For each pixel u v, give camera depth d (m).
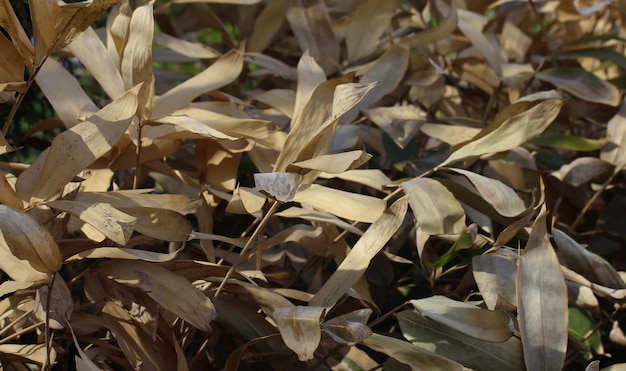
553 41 2.25
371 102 1.76
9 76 1.37
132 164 1.58
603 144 1.76
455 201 1.40
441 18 2.21
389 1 1.89
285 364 1.43
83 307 1.42
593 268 1.46
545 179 1.84
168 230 1.36
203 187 1.54
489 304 1.37
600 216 1.82
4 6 1.30
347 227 1.44
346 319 1.33
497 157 1.67
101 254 1.31
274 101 1.71
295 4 1.98
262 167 1.59
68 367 1.60
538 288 1.33
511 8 2.16
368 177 1.53
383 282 1.73
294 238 1.52
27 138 1.80
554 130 2.06
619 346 1.58
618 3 2.00
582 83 1.89
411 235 1.74
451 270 1.50
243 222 1.88
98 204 1.28
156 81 2.06
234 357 1.37
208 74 1.63
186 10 2.28
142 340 1.35
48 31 1.31
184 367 1.30
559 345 1.31
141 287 1.31
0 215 1.19
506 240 1.42
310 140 1.27
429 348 1.36
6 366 1.45
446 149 1.84
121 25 1.47
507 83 1.95
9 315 1.45
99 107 1.81
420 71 1.86
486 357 1.35
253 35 2.01
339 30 2.18
